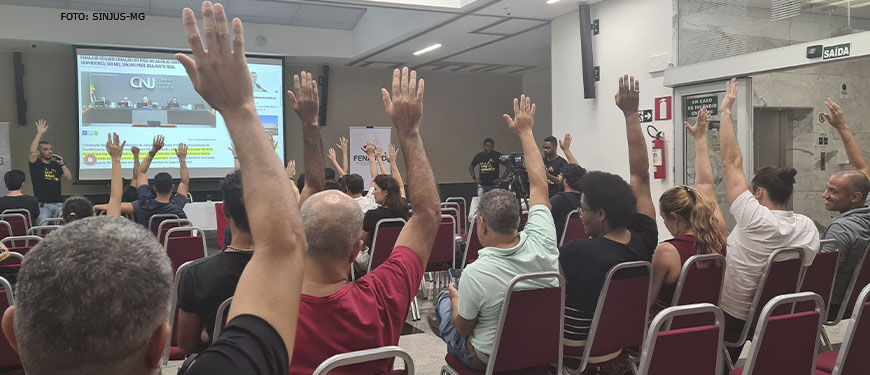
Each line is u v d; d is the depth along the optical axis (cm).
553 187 808
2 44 1035
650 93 755
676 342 173
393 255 157
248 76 78
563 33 897
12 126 1091
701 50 683
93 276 57
